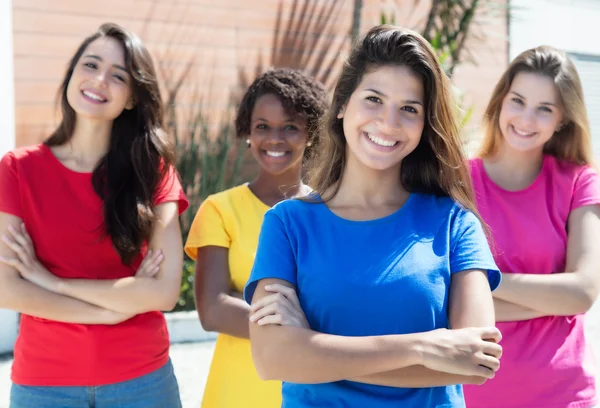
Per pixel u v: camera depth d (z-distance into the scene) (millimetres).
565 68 2627
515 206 2580
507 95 2662
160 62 6113
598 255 2510
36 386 2342
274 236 1884
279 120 2691
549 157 2689
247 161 6512
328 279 1785
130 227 2492
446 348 1657
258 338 1794
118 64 2551
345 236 1836
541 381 2410
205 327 2551
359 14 6758
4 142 5172
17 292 2350
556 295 2412
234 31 6395
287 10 6598
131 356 2402
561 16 7980
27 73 5500
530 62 2641
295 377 1727
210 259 2631
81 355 2350
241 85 6449
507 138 2627
